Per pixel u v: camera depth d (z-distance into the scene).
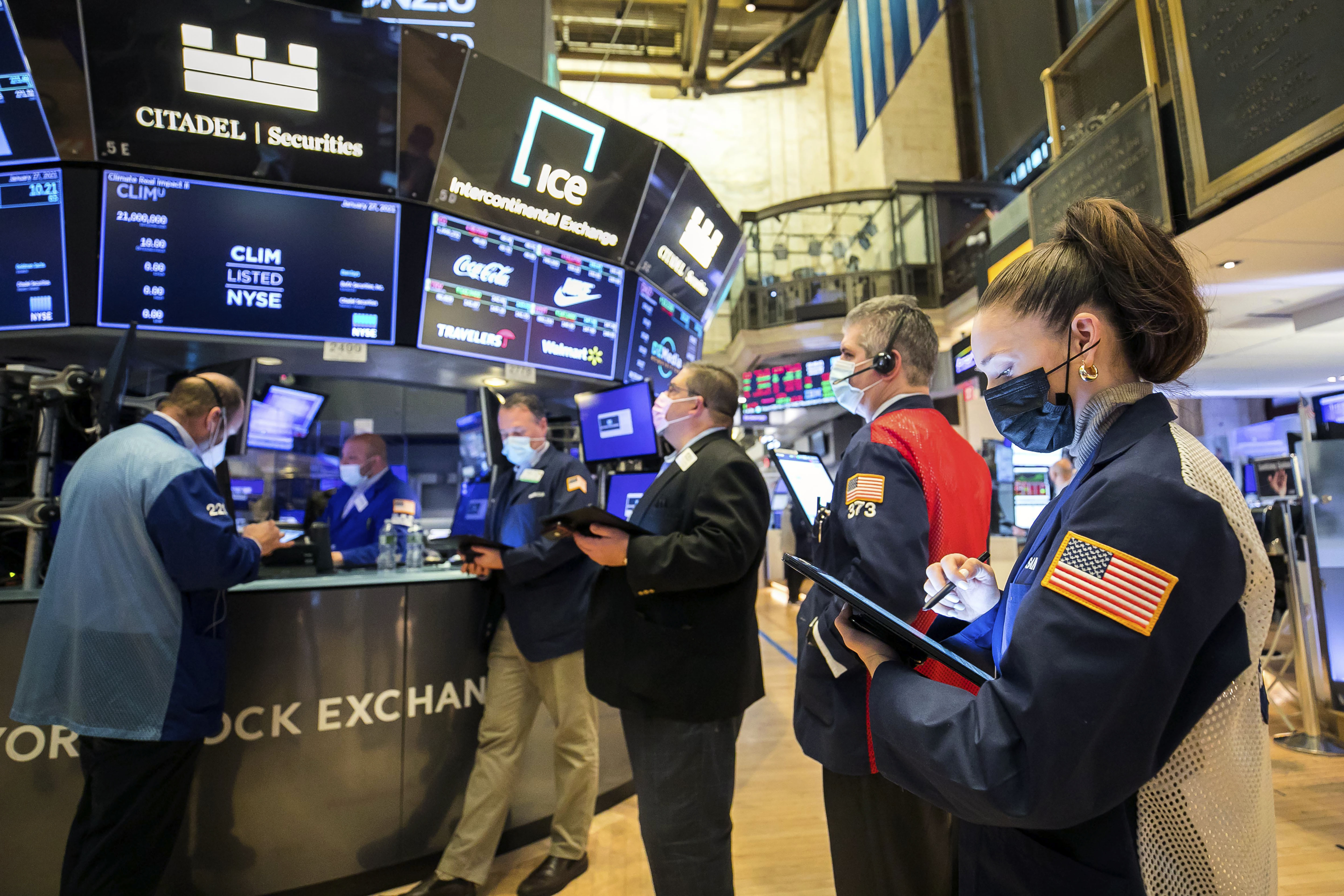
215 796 1.93
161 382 3.30
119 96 2.49
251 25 2.56
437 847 2.19
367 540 3.12
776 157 13.58
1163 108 3.32
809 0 12.49
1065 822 0.50
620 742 2.77
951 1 6.69
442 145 2.89
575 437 4.21
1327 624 3.28
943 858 1.10
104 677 1.49
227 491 2.11
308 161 2.75
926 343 1.32
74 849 1.50
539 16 3.86
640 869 2.19
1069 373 0.66
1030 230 4.48
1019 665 0.53
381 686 2.14
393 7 3.76
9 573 2.19
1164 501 0.52
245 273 2.77
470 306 3.14
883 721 0.62
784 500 10.33
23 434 2.20
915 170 12.30
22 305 2.62
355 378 3.60
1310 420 3.39
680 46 13.55
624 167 3.36
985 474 1.29
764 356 11.39
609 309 3.60
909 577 1.00
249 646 2.00
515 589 2.11
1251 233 3.18
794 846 2.38
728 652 1.44
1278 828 2.37
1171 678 0.49
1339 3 2.42
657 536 1.42
